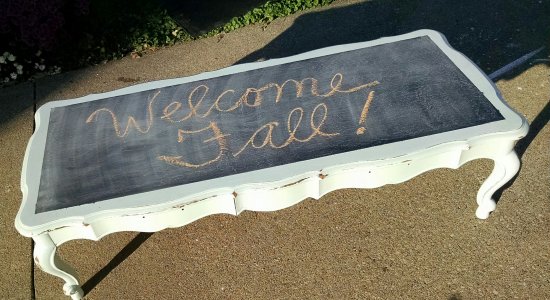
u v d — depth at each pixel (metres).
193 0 5.91
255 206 3.00
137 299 3.32
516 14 5.22
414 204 3.66
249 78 3.57
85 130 3.33
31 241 3.69
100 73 5.20
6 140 4.54
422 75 3.38
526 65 4.63
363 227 3.56
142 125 3.32
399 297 3.17
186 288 3.35
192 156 3.06
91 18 5.40
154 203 2.82
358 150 2.96
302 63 3.64
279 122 3.20
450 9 5.42
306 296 3.23
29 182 3.02
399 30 5.27
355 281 3.28
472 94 3.21
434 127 3.04
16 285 3.44
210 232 3.65
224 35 5.47
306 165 2.91
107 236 3.69
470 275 3.23
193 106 3.40
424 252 3.38
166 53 5.34
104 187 2.94
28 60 5.20
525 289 3.12
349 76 3.46
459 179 3.78
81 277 3.46
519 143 3.96
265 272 3.38
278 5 5.62
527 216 3.49
